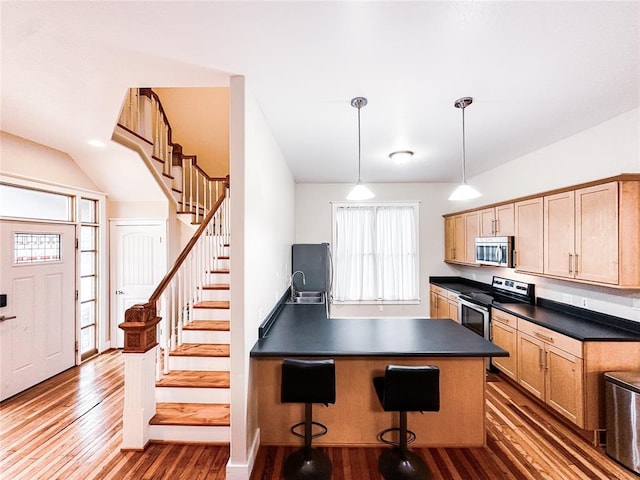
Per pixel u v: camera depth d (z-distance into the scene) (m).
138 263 4.34
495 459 2.20
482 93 2.19
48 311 3.41
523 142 3.23
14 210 3.10
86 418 2.64
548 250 2.97
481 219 4.18
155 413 2.38
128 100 3.50
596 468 2.10
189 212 4.66
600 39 1.59
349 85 2.08
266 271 2.69
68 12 1.38
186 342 2.92
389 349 2.12
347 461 2.20
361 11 1.38
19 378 3.08
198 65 1.84
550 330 2.66
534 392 2.86
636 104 2.36
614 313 2.64
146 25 1.48
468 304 3.94
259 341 2.32
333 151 3.54
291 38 1.59
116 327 4.34
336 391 2.40
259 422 2.39
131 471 2.03
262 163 2.52
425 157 3.80
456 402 2.36
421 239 5.35
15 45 1.63
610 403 2.20
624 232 2.26
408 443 2.37
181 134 5.75
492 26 1.49
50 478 1.96
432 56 1.75
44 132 2.93
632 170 2.46
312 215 5.34
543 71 1.90
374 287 5.30
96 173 3.91
